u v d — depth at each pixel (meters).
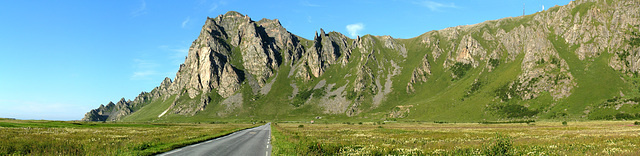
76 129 72.50
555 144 31.66
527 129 85.75
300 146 27.89
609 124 118.81
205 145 34.66
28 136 40.62
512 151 22.19
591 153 23.50
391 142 40.25
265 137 50.97
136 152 24.72
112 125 119.75
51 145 27.08
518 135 55.91
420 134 61.88
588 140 36.44
